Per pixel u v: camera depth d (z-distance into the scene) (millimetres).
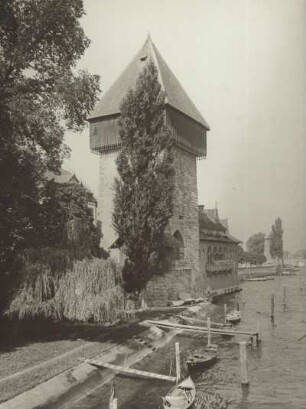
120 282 26578
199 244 57250
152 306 42781
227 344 30844
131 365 23500
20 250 25328
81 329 28266
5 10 22656
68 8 23656
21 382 17359
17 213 24641
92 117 49781
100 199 49094
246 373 21531
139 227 35344
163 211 35906
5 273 24562
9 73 23844
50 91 24469
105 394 18984
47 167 26406
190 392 18625
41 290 23703
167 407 17047
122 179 36531
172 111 47438
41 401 16547
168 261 45031
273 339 32562
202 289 51844
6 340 24078
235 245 73438
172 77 52062
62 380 18562
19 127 23141
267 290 73938
